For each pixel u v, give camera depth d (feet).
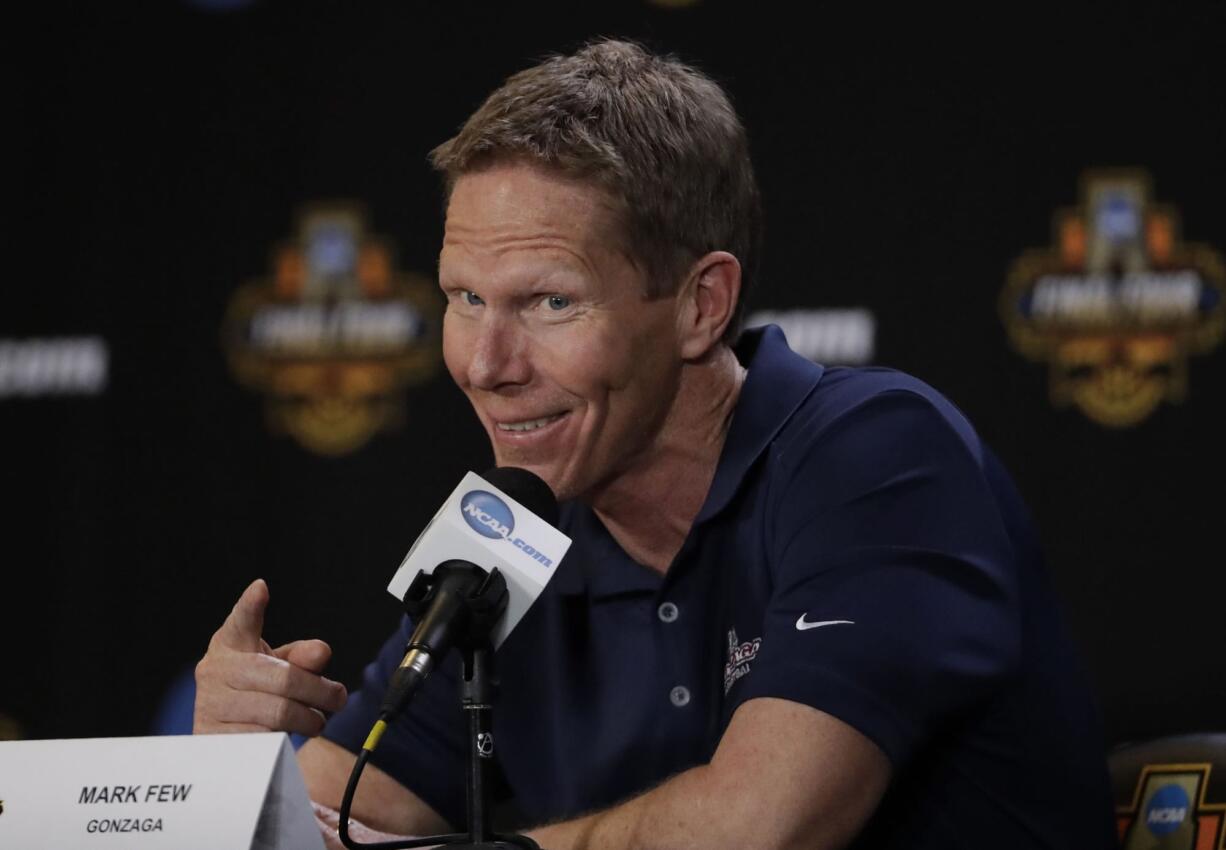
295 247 43.52
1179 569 38.22
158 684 43.52
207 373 43.73
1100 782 21.52
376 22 43.24
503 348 19.79
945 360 39.32
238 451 43.52
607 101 20.16
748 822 17.17
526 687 23.02
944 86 39.63
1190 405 38.34
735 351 23.18
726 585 21.45
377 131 43.19
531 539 16.11
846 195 39.91
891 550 18.94
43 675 43.86
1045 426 38.88
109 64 44.47
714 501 21.25
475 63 42.65
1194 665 37.96
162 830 13.61
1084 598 38.52
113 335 44.14
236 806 13.52
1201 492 38.17
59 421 44.21
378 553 42.78
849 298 39.78
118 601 43.73
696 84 21.40
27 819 13.87
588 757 22.11
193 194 44.01
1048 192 39.09
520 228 19.48
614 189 19.66
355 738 24.25
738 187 21.53
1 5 45.11
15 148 44.73
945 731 19.88
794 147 40.19
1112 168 38.83
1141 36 38.78
